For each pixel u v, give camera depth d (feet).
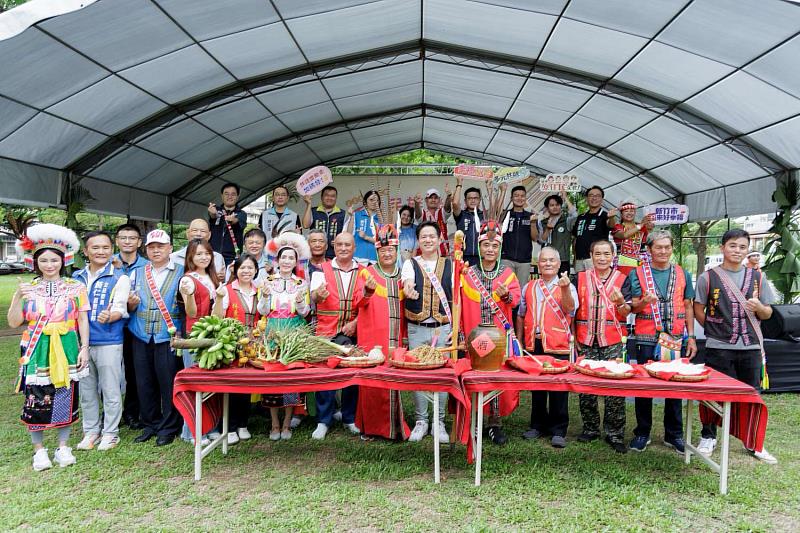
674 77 22.66
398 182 49.78
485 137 42.29
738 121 23.79
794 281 24.76
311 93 30.40
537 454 13.06
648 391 10.60
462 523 9.70
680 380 10.73
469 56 26.40
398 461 12.62
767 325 20.27
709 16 17.65
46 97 20.21
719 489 11.09
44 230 12.02
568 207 27.50
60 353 11.92
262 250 16.34
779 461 12.76
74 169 26.50
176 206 39.45
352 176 50.06
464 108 35.99
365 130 40.96
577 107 30.17
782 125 22.53
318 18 21.54
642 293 13.47
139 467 12.27
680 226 42.45
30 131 21.97
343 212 23.13
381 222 23.17
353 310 14.32
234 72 24.90
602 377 10.78
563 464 12.42
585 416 14.08
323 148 43.68
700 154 29.32
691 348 13.80
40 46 17.19
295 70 26.76
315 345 12.06
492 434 13.91
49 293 12.07
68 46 17.83
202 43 21.02
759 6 16.22
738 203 29.81
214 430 14.07
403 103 35.94
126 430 14.96
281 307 13.33
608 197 46.98
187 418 11.60
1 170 22.40
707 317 13.46
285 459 12.81
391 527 9.57
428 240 13.46
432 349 11.70
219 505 10.44
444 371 11.09
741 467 12.40
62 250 12.32
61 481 11.49
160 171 33.83
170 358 13.78
